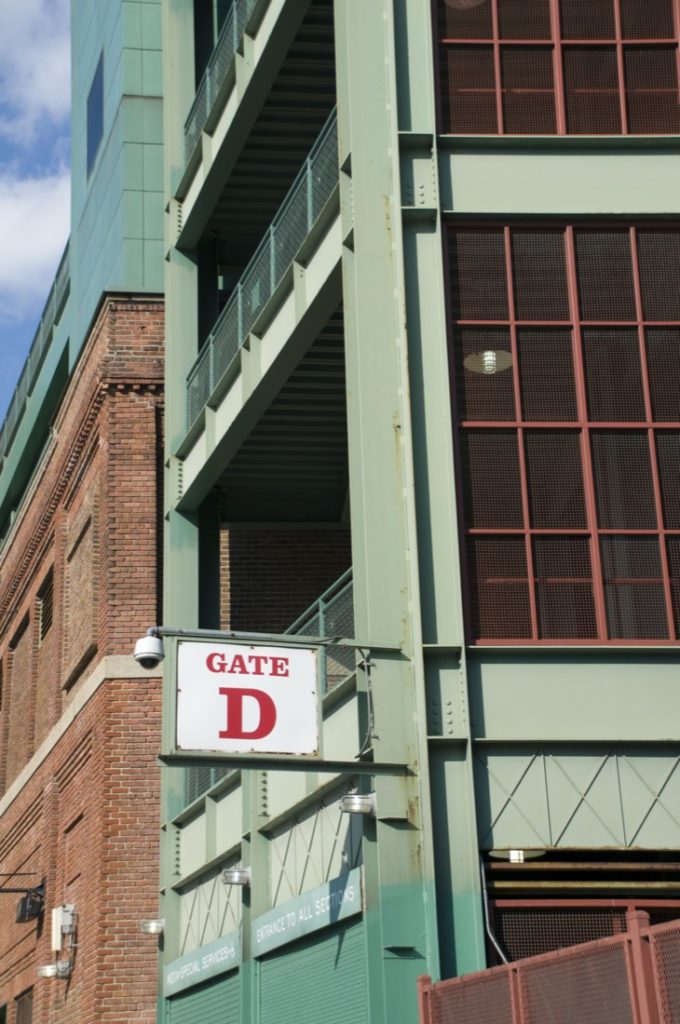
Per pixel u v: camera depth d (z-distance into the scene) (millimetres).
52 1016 26844
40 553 32406
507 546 14891
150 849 23344
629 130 16375
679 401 15477
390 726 14164
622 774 14227
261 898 17953
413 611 14422
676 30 16781
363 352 15242
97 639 25188
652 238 16031
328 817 16047
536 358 15531
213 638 14422
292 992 16516
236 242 24859
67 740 27312
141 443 25438
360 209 15672
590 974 9914
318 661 14695
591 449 15242
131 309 26125
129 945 22859
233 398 20828
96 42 31641
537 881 13812
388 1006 13273
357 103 16047
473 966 13430
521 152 16078
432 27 16516
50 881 27875
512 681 14391
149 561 24812
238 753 14133
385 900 13562
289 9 19266
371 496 14820
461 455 15148
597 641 14609
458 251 15812
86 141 32094
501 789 14055
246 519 25516
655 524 15039
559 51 16609
